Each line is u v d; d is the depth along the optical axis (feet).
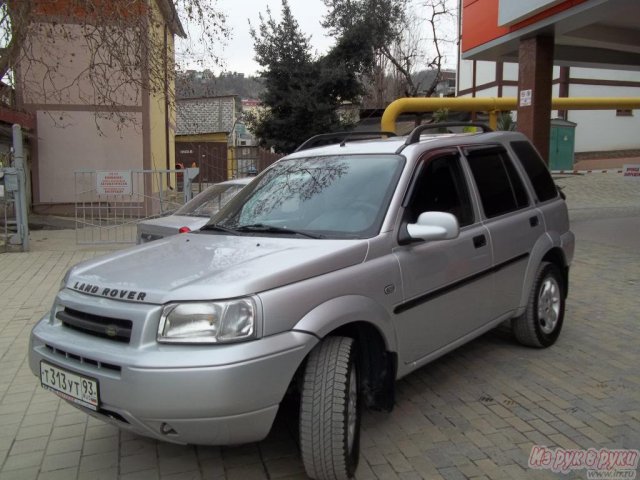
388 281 11.03
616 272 26.21
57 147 52.49
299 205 12.73
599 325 18.78
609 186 69.56
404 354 11.53
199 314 8.88
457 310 13.03
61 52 50.65
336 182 12.93
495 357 16.12
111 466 11.07
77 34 50.52
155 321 9.02
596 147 88.38
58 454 11.56
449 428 12.15
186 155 84.84
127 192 40.16
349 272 10.39
